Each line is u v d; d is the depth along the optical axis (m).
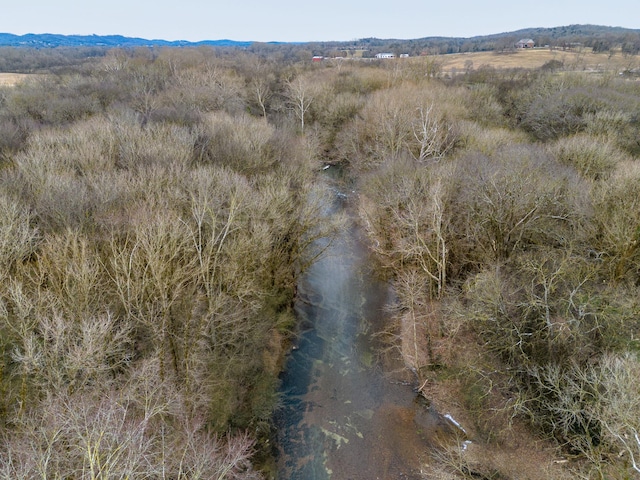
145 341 24.27
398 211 36.47
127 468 14.52
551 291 25.14
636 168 31.28
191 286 26.81
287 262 35.94
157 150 35.88
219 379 26.22
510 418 23.91
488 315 25.97
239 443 22.14
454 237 34.22
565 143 42.97
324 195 40.53
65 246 22.11
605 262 27.73
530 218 30.62
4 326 19.89
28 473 14.03
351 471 23.62
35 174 29.83
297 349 32.44
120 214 26.66
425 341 32.03
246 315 28.03
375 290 39.53
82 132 38.56
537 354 24.91
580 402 21.42
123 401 18.77
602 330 24.03
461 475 22.94
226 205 30.16
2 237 21.84
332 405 27.72
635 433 16.52
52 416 16.12
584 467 21.47
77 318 21.03
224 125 45.50
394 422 26.55
